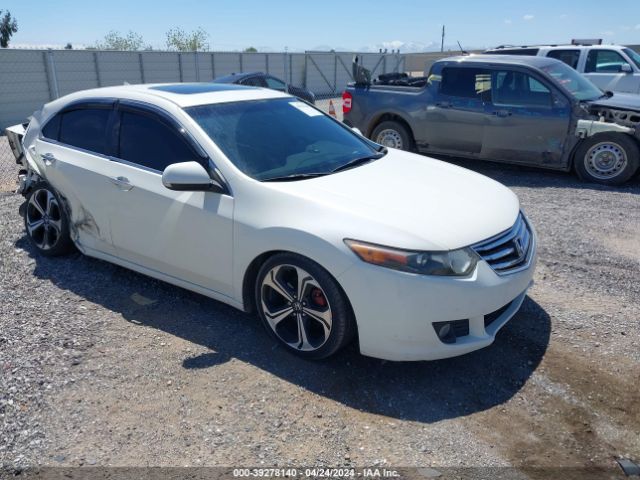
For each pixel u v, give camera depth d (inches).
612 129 284.5
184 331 146.7
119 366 130.2
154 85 178.2
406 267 115.3
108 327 148.1
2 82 691.4
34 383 122.7
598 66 461.7
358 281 117.3
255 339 143.1
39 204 190.5
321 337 130.1
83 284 173.8
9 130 223.6
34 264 188.7
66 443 105.7
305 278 126.1
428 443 106.8
